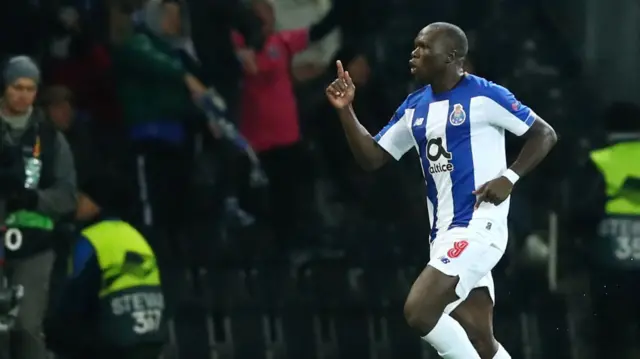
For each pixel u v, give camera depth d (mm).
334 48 33750
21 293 25562
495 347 22406
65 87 29562
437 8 34812
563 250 32938
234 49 31844
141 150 30328
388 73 33219
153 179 30547
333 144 32594
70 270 25125
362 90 32750
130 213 26219
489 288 22312
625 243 29984
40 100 29312
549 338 32062
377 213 32781
